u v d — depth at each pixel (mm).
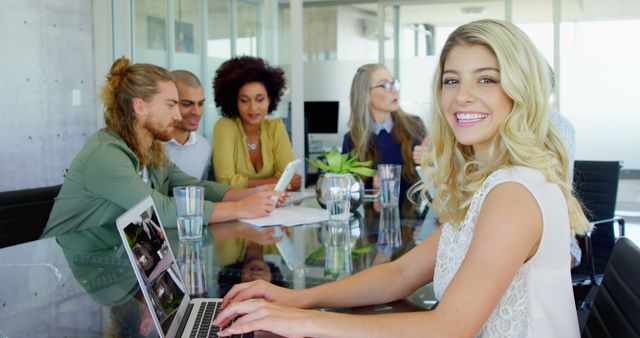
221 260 1683
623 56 5773
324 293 1320
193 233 1953
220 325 1146
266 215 2373
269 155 3322
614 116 5867
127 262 1691
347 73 8156
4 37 4332
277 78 3357
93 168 2131
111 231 2117
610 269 1202
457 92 1213
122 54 5012
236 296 1305
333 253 1762
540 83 1162
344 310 1301
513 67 1149
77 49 4902
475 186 1191
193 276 1517
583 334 1278
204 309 1255
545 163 1128
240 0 4500
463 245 1177
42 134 4633
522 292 1098
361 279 1354
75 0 4867
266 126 3369
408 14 7066
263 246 1865
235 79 3207
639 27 5688
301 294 1315
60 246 1886
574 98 5969
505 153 1186
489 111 1184
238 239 1975
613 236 3131
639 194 5891
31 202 2246
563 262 1120
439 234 1390
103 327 1166
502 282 1028
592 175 3201
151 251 1168
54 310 1266
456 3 6844
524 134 1143
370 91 3260
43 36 4617
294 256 1729
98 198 2188
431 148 1371
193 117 3186
